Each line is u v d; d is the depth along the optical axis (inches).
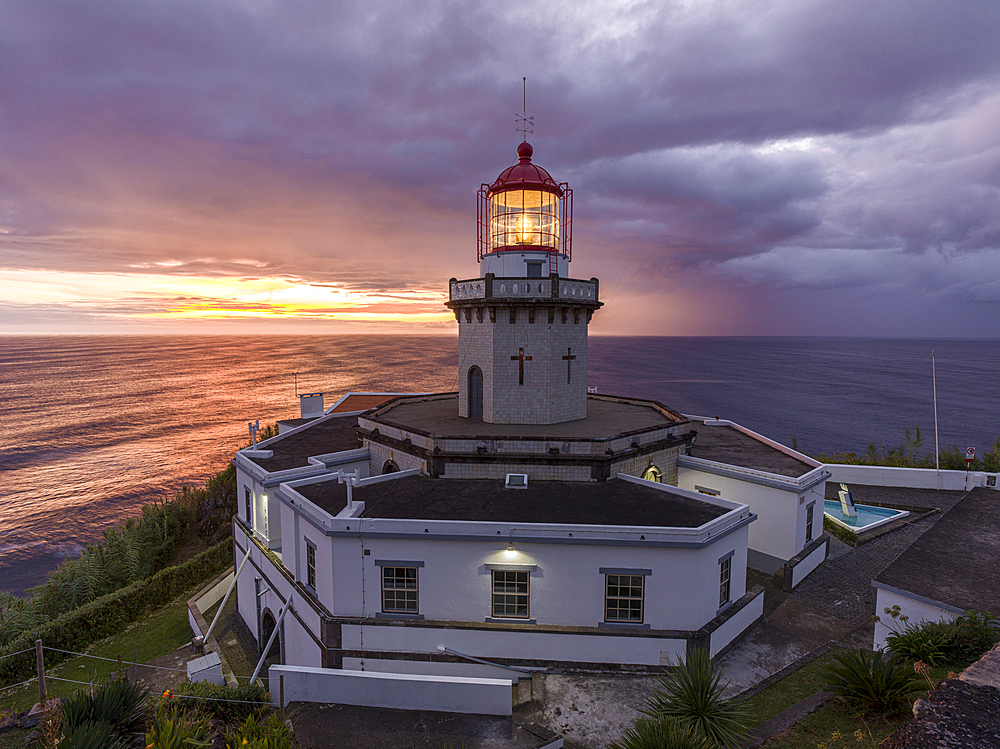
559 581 732.7
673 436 1082.1
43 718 492.1
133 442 4333.2
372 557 748.6
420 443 986.7
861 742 466.9
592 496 868.0
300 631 843.4
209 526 1755.7
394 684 616.7
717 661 743.1
